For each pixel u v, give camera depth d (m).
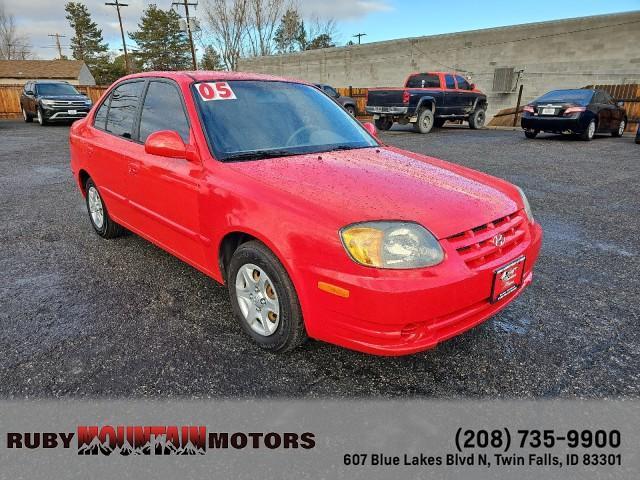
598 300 3.15
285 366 2.37
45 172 7.86
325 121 3.34
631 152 10.20
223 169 2.58
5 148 10.84
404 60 24.56
